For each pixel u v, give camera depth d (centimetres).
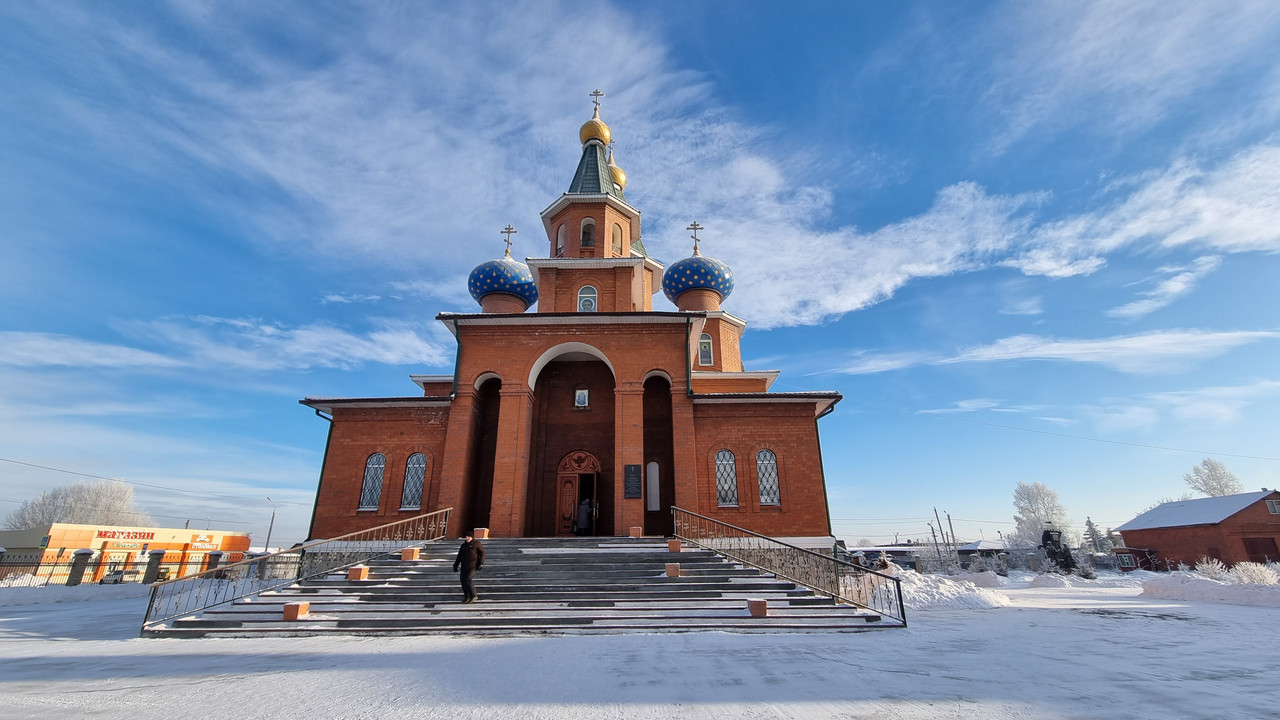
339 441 1934
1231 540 3869
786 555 1589
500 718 441
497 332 1936
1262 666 615
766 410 1933
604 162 2667
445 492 1750
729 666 623
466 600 1050
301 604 980
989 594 1566
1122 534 4722
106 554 3359
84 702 500
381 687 544
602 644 780
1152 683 534
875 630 915
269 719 446
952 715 430
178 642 865
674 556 1317
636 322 1923
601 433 2025
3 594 1644
